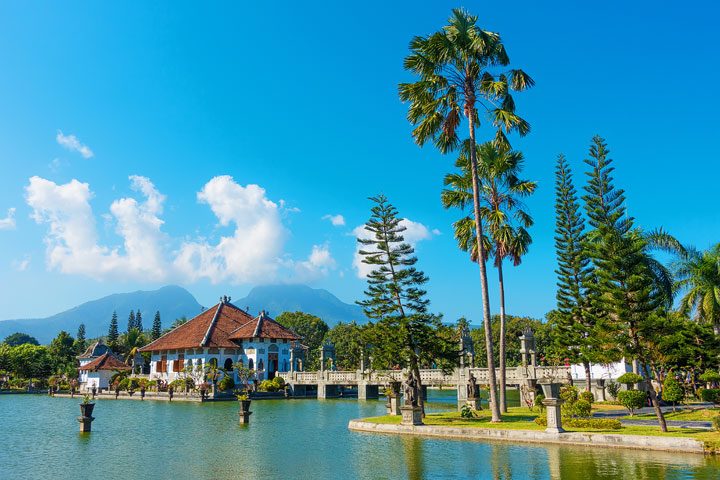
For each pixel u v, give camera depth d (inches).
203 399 2454.5
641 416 1232.2
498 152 1390.3
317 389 2719.0
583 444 947.3
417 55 1171.3
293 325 4803.2
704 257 1605.6
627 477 683.4
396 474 759.1
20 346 4480.8
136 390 2906.0
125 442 1138.7
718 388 1477.6
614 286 998.4
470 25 1184.2
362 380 2496.3
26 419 1727.4
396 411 1446.9
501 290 1440.7
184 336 3105.3
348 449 991.0
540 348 3312.0
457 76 1198.9
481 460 837.8
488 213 1396.4
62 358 4574.3
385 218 1473.9
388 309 1437.0
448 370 1491.1
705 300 1555.1
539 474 721.6
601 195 1594.5
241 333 2987.2
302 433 1249.4
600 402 1614.2
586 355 1328.7
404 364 1462.8
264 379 2871.6
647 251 1608.0
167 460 904.9
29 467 849.5
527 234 1454.2
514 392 2844.5
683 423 1078.4
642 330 975.6
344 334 4188.0
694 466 742.5
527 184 1384.1
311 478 745.0
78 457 946.1
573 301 1744.6
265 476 762.8
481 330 3646.7
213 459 909.8
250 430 1327.5
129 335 4793.3
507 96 1220.5
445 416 1328.7
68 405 2409.0
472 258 1444.4
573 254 1742.1
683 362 1529.3
